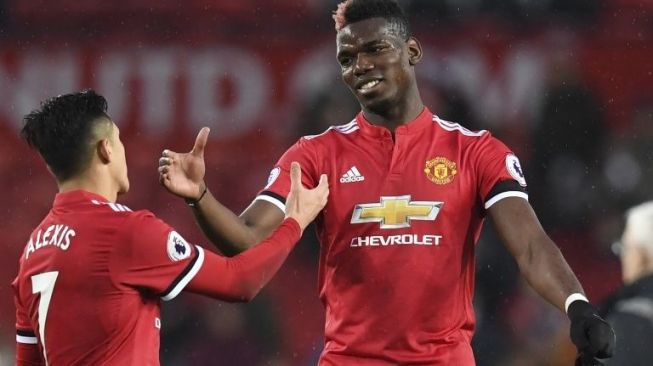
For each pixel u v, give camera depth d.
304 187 15.18
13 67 37.19
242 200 36.47
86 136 14.24
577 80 37.22
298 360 32.91
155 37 37.31
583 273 35.78
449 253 14.75
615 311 17.59
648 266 17.89
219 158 36.72
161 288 13.84
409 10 37.75
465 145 15.09
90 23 37.31
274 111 36.94
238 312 32.31
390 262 14.71
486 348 31.41
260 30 37.41
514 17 37.81
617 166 36.62
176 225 36.00
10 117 36.94
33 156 36.62
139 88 37.16
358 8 15.03
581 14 38.03
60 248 13.87
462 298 14.92
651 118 37.31
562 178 36.59
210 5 37.47
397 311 14.68
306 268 34.22
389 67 14.92
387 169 15.00
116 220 13.85
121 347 13.75
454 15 37.69
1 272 35.59
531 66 37.34
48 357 13.95
